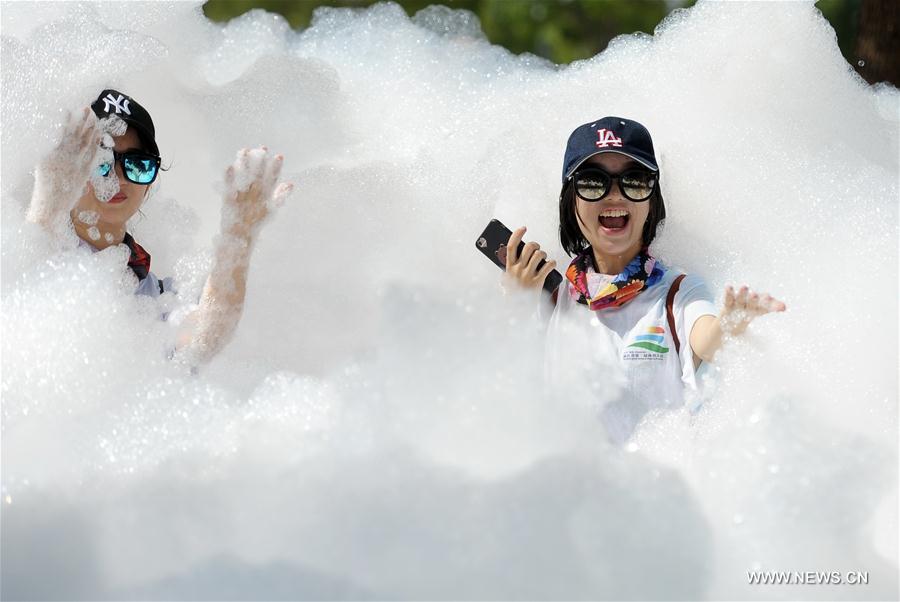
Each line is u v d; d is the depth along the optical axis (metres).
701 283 10.74
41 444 9.42
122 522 8.77
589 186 10.73
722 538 8.82
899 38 16.61
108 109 10.92
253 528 8.75
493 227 11.69
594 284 10.98
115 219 11.08
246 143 14.37
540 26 37.31
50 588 8.40
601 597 8.35
